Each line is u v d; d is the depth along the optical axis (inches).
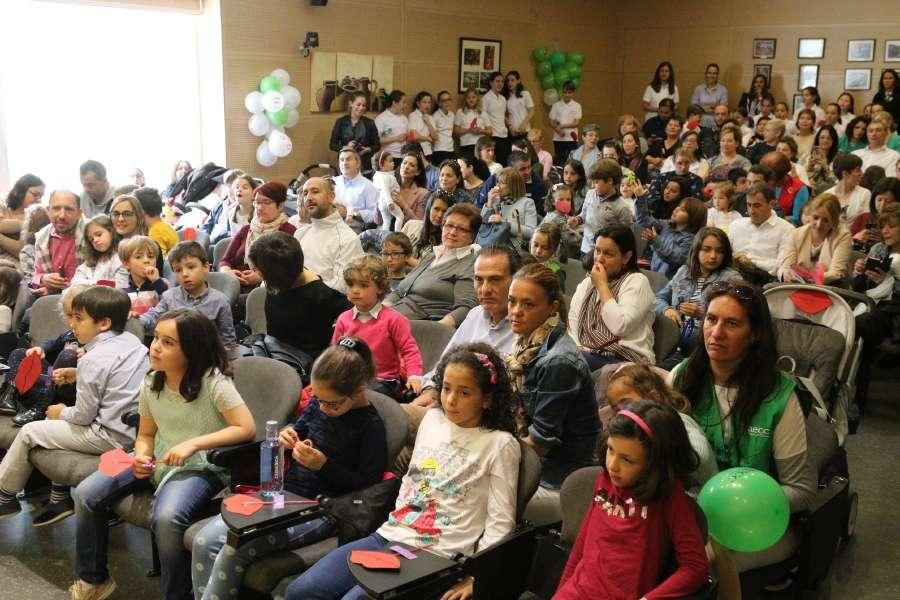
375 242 240.1
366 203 296.2
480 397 102.8
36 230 224.7
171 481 120.5
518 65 495.2
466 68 463.2
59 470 134.0
